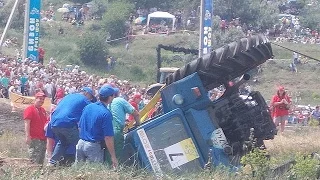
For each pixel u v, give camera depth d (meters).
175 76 14.23
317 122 33.38
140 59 69.62
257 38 14.23
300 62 69.12
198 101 13.90
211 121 13.87
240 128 14.05
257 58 14.20
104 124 13.29
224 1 82.75
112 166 13.16
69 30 78.88
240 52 14.09
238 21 79.06
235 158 13.75
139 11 85.75
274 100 23.84
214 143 13.75
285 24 83.69
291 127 27.88
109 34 77.50
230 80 14.34
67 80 35.94
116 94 14.24
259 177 12.41
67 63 67.31
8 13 78.69
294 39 78.94
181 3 85.81
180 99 13.87
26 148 18.41
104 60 68.50
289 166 12.97
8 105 29.83
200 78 14.23
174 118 13.84
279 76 66.50
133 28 79.12
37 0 39.75
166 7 87.06
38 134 16.56
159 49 23.81
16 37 72.56
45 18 82.00
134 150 13.82
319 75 67.06
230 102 14.12
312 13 92.25
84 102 14.67
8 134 23.39
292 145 18.70
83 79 38.00
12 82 34.66
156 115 14.62
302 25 86.25
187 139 13.80
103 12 85.00
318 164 12.60
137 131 13.80
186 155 13.76
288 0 95.88
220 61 14.10
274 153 17.77
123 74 67.44
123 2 86.12
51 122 14.68
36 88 31.52
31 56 40.34
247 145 13.80
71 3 90.94
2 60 41.81
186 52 23.78
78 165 13.00
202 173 13.11
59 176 12.30
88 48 68.12
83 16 83.56
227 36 68.75
